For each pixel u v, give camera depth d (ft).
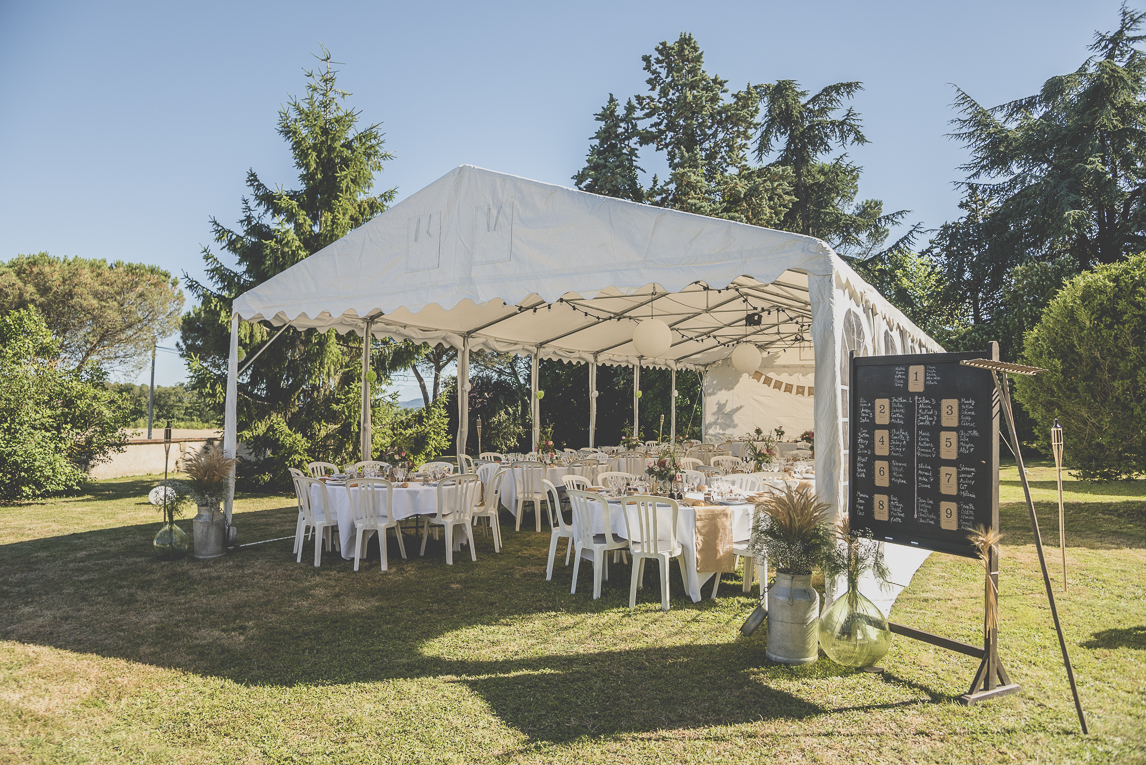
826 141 64.08
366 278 20.68
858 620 11.32
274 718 10.04
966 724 9.69
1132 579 17.95
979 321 65.41
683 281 15.16
